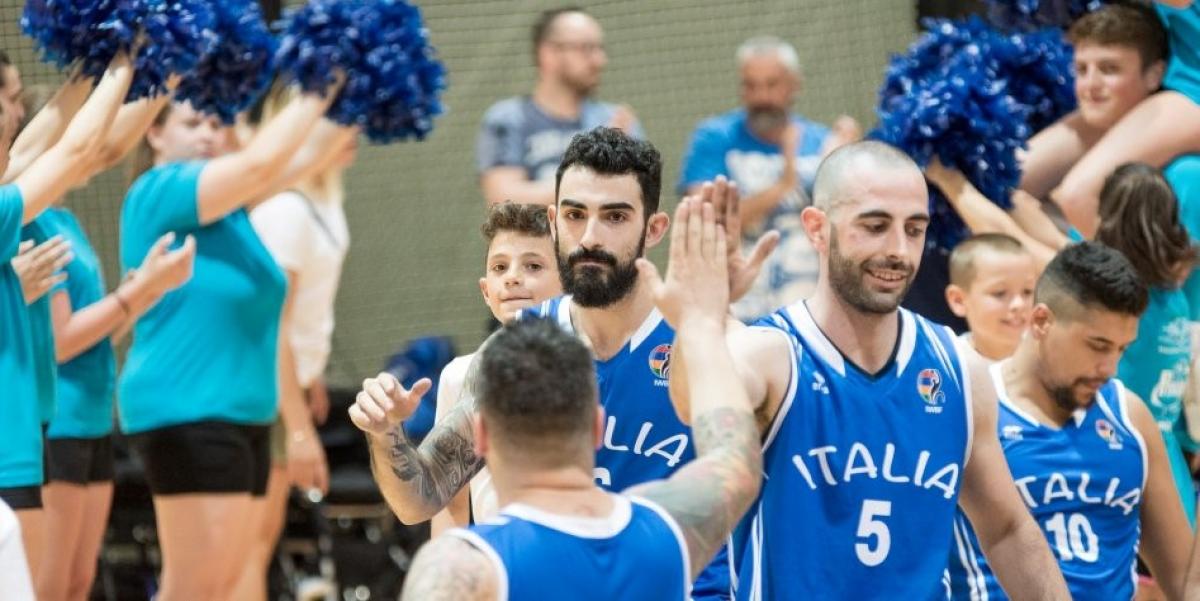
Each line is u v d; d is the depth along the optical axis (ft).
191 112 47.01
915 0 75.36
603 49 77.77
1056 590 29.89
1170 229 42.55
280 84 50.96
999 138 44.34
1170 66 47.01
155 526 60.34
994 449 29.94
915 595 28.63
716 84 77.92
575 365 23.72
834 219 28.50
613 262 30.45
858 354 28.94
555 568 22.70
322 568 60.64
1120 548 36.24
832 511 28.55
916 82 46.88
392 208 77.51
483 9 78.13
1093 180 45.98
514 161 60.13
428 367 63.26
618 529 23.26
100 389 45.09
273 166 44.88
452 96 77.92
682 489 24.11
